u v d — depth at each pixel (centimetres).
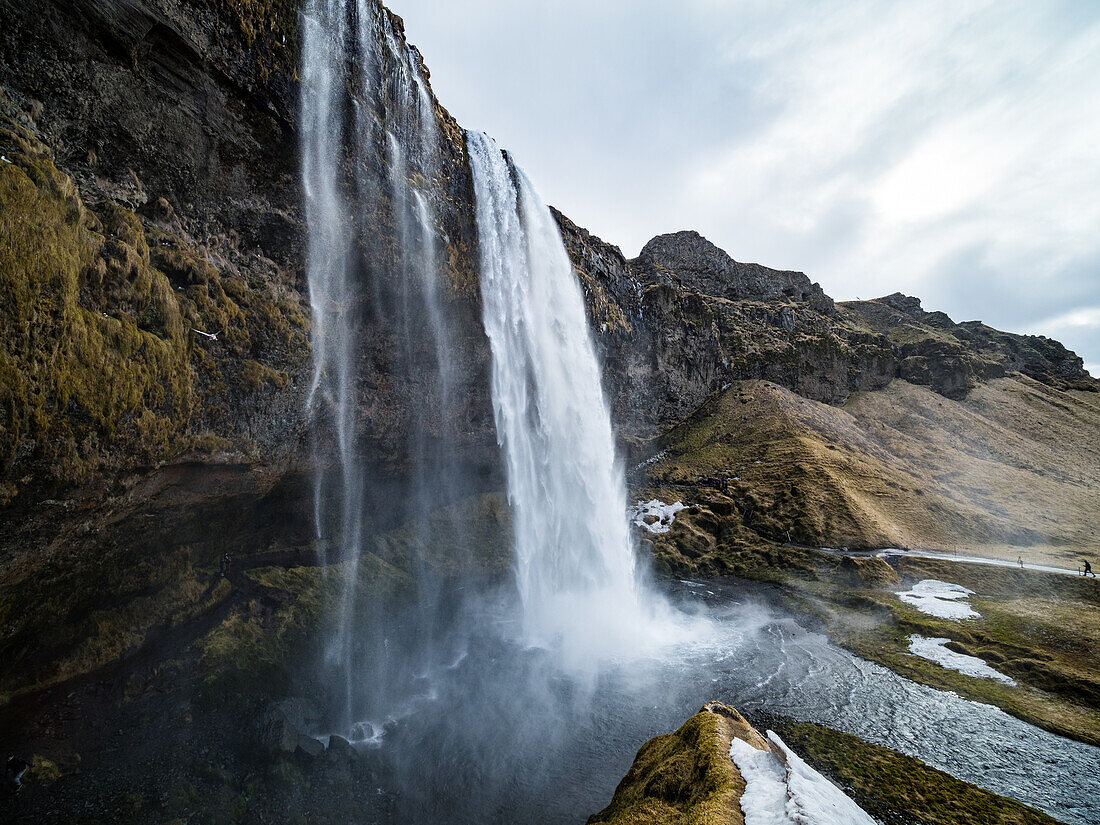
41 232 1495
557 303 5331
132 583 2217
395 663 2856
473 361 4125
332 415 2989
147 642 2212
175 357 2025
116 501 1906
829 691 2870
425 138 3484
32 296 1472
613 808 1396
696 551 6031
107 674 2012
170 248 2102
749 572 5516
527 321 4766
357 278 3009
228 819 1581
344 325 3006
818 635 3812
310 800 1738
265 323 2494
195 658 2205
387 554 3700
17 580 1712
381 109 3052
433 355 3725
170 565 2398
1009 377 14250
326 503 3278
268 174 2481
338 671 2584
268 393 2525
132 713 1922
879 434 10094
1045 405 12488
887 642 3650
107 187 1939
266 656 2383
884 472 7888
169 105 2069
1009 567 5088
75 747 1727
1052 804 1886
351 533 3556
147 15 1880
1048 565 5441
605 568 5403
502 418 4547
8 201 1406
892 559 5441
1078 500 8194
